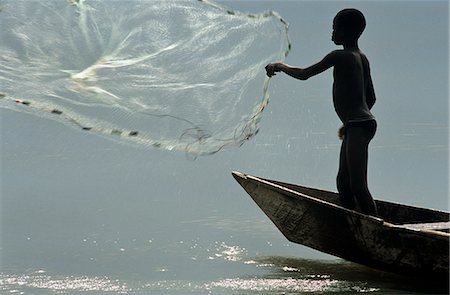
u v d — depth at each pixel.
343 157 19.95
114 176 28.16
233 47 17.66
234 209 24.59
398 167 29.70
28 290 17.39
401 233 18.03
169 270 18.88
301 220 19.67
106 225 22.66
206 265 19.38
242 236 21.86
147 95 16.30
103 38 16.69
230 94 17.05
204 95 16.70
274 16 18.31
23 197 25.50
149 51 16.83
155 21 17.19
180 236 21.66
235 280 18.30
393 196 25.88
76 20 16.64
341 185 20.09
